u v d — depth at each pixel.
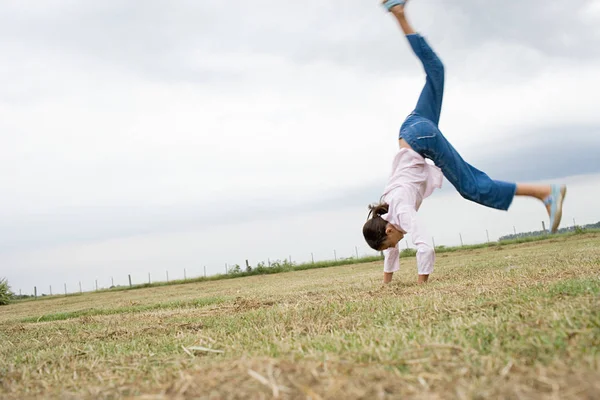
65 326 5.47
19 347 4.01
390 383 1.65
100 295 17.44
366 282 6.93
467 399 1.46
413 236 5.11
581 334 2.01
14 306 15.25
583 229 20.33
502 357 1.89
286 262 24.06
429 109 4.18
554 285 3.63
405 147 4.85
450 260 11.61
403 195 4.89
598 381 1.43
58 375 2.61
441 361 1.89
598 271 4.44
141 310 7.36
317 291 6.22
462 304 3.33
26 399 2.15
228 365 2.03
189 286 16.86
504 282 4.37
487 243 21.64
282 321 3.71
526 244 17.81
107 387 2.14
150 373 2.39
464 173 3.91
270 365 1.81
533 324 2.33
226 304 6.21
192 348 2.86
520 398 1.41
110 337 4.10
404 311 3.38
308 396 1.55
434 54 4.05
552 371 1.59
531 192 3.72
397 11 3.97
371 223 5.19
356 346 2.35
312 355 2.13
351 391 1.57
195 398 1.67
